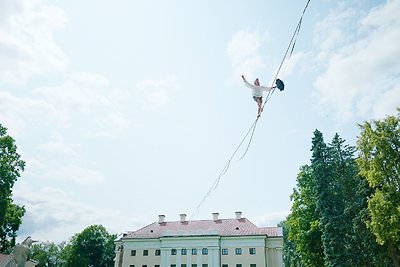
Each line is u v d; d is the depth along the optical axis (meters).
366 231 33.16
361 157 32.56
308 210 44.88
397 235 28.25
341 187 38.19
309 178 45.34
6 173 43.97
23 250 10.68
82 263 67.88
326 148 39.94
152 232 65.12
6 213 46.00
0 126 47.16
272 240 59.97
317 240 41.72
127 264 62.50
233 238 59.56
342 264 34.34
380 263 32.09
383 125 31.38
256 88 10.47
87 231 75.50
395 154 29.80
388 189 29.14
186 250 60.28
